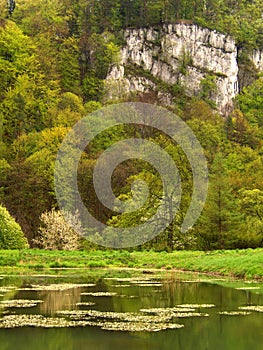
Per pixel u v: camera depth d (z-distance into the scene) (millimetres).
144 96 161000
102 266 53469
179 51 189625
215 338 20500
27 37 152250
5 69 135875
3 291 33125
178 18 198375
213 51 193125
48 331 21500
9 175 89500
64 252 62438
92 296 30984
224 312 25688
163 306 27531
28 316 24500
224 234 65250
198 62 190250
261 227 65062
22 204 86688
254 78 198875
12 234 63188
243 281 39344
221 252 56469
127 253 60562
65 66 161125
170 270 49812
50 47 163125
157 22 194750
